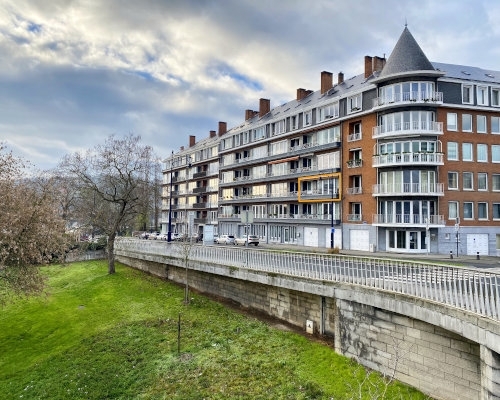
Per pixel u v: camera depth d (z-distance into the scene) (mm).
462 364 9852
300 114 47250
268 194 52406
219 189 65750
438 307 9875
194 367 13562
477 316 8742
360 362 12562
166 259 26688
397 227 35031
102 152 46500
